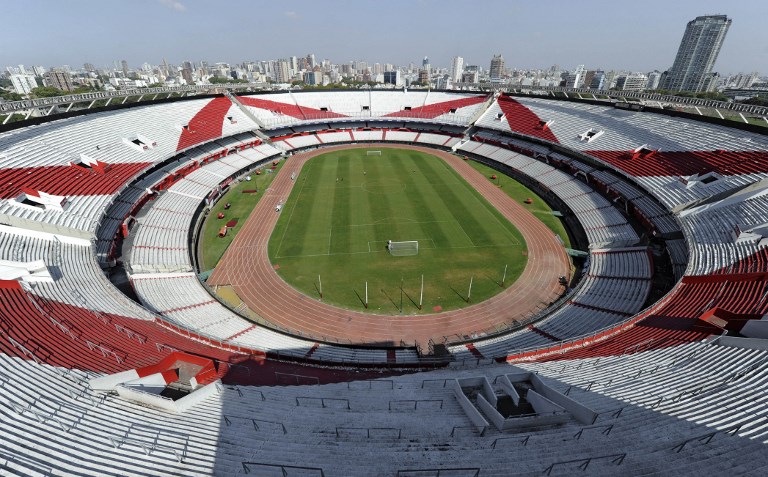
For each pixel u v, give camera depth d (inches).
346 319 1341.0
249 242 1820.9
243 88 4023.1
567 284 1514.5
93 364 794.2
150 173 2215.8
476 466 520.4
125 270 1472.7
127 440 571.8
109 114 2405.3
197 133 2684.5
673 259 1455.5
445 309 1386.6
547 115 2997.0
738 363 778.8
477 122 3326.8
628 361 874.1
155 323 1093.1
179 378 807.7
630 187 1998.0
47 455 515.8
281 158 3102.9
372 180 2593.5
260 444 589.3
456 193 2365.9
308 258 1688.0
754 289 1058.1
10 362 730.8
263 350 1058.1
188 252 1649.9
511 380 749.9
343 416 687.7
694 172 1784.0
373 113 3725.4
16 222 1330.0
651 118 2397.9
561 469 507.2
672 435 577.6
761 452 524.1
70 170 1740.9
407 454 556.7
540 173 2517.2
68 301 1062.4
